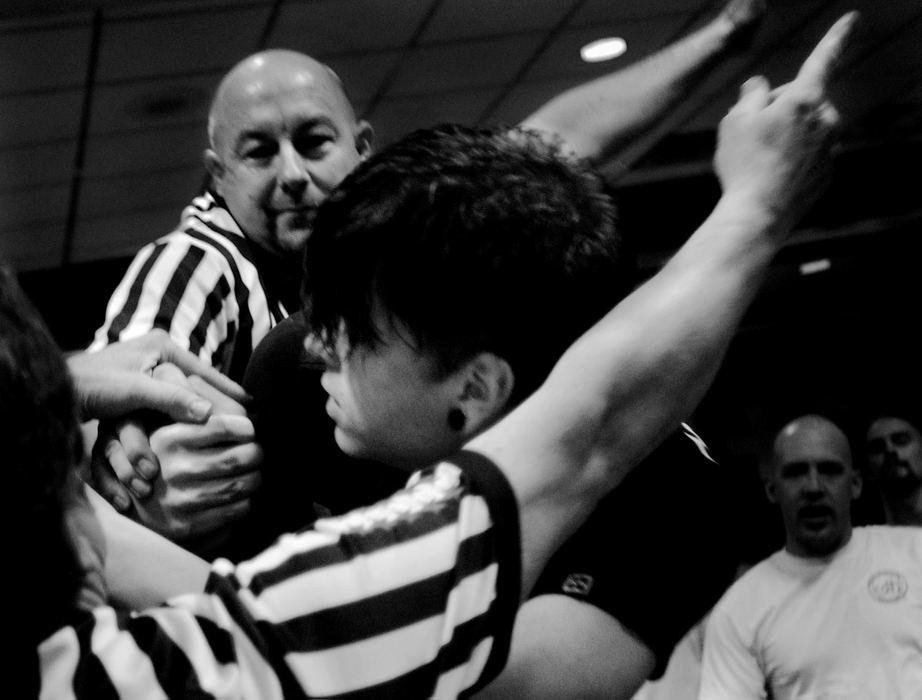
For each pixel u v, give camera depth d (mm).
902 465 4328
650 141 6547
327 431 923
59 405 579
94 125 5367
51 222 6605
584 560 783
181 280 1585
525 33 5152
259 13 4617
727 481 894
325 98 1781
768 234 704
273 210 1729
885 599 3334
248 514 970
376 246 746
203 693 567
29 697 562
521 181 766
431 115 5953
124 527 803
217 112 1772
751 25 987
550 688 729
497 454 638
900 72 6312
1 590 565
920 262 9086
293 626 583
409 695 590
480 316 742
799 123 713
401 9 4773
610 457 662
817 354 9836
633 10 5055
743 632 3410
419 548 606
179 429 955
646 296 691
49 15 4375
